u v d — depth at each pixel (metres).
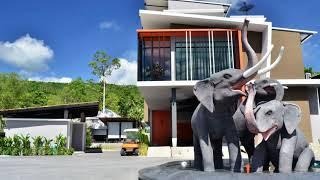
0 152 22.08
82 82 65.62
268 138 6.12
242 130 6.90
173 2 28.98
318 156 17.81
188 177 5.39
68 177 10.39
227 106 6.45
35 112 25.12
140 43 22.83
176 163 8.35
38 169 13.06
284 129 6.12
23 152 22.23
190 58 22.64
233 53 22.98
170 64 22.59
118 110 55.84
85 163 15.96
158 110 31.72
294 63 26.00
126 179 9.86
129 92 66.38
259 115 5.91
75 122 27.84
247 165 6.76
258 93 6.45
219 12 27.56
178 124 28.94
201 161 7.05
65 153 23.17
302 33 26.91
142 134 25.58
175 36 22.97
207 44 23.05
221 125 6.54
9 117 24.88
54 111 25.45
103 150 30.91
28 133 23.47
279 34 26.27
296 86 23.80
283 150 6.00
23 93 53.81
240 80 6.27
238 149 6.51
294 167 6.46
